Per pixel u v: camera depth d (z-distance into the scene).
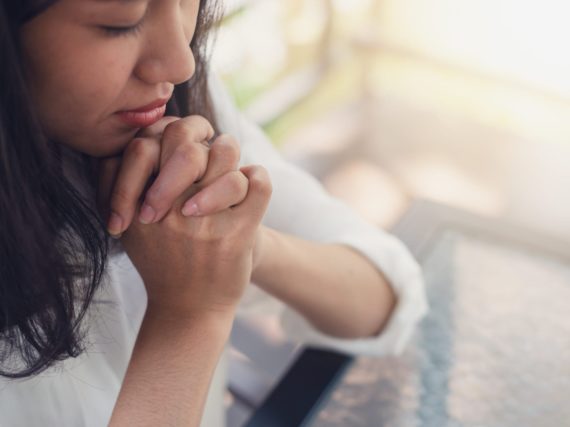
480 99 2.69
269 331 1.58
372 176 2.36
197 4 0.54
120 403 0.57
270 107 2.54
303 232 0.88
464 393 0.80
